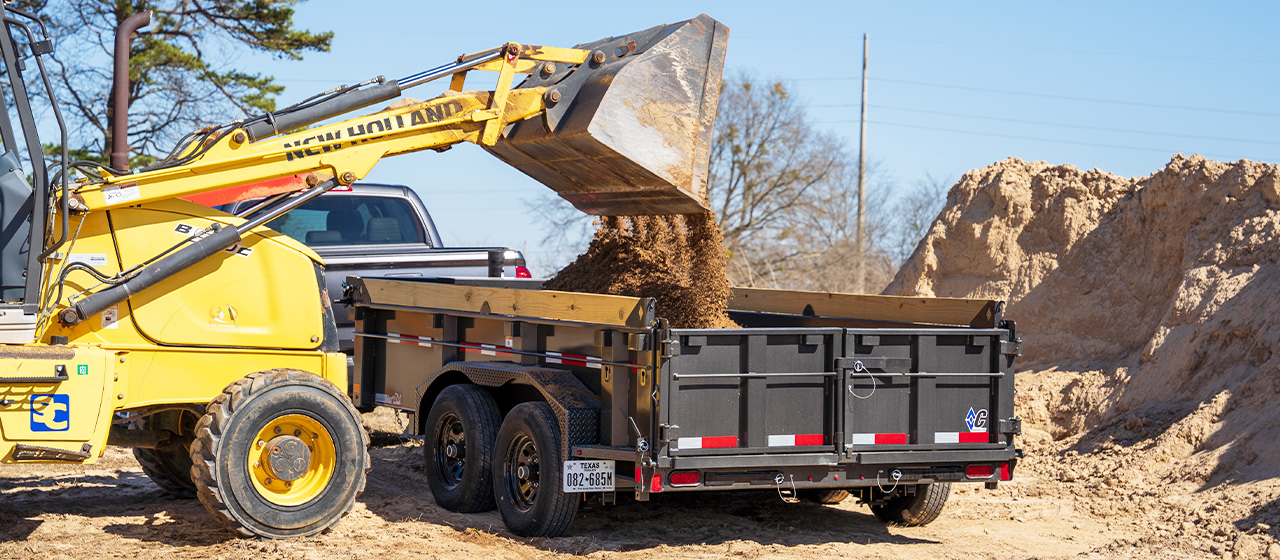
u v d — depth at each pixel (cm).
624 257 801
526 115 742
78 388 582
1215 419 868
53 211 600
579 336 649
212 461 609
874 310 796
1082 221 1209
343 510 649
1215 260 1028
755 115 3772
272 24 2828
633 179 753
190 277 645
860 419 624
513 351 706
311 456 646
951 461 642
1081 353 1123
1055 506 798
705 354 589
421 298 794
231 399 617
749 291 945
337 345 694
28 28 587
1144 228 1138
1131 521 743
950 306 720
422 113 716
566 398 632
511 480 684
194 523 688
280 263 673
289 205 671
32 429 571
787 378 609
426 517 718
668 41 750
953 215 1320
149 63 2672
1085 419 1015
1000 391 657
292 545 619
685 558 616
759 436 599
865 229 4112
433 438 763
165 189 630
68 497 782
